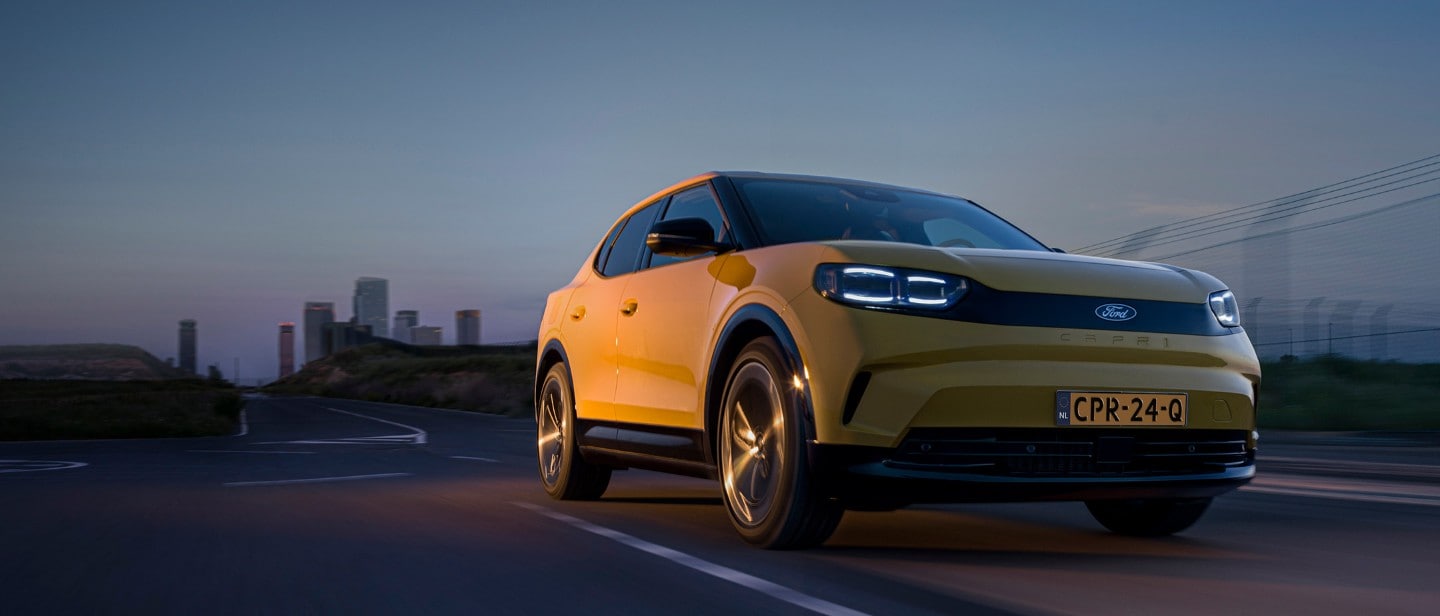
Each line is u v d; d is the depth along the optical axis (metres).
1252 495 5.94
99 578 3.56
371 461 9.61
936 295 3.60
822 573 3.55
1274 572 3.62
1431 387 14.32
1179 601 3.16
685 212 4.98
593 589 3.32
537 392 6.32
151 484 7.01
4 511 5.38
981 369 3.52
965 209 5.11
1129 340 3.68
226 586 3.40
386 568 3.68
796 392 3.72
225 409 29.25
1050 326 3.62
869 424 3.53
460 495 6.16
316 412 34.56
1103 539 4.38
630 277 5.19
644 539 4.31
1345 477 7.20
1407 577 3.55
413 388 61.09
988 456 3.56
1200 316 3.87
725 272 4.30
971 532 4.56
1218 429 3.79
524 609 3.06
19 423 22.03
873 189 5.04
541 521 4.91
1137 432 3.67
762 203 4.59
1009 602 3.13
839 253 3.74
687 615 2.97
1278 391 14.53
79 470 8.66
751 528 4.01
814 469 3.66
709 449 4.26
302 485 6.87
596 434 5.29
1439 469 7.83
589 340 5.46
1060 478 3.59
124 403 33.12
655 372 4.73
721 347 4.18
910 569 3.63
